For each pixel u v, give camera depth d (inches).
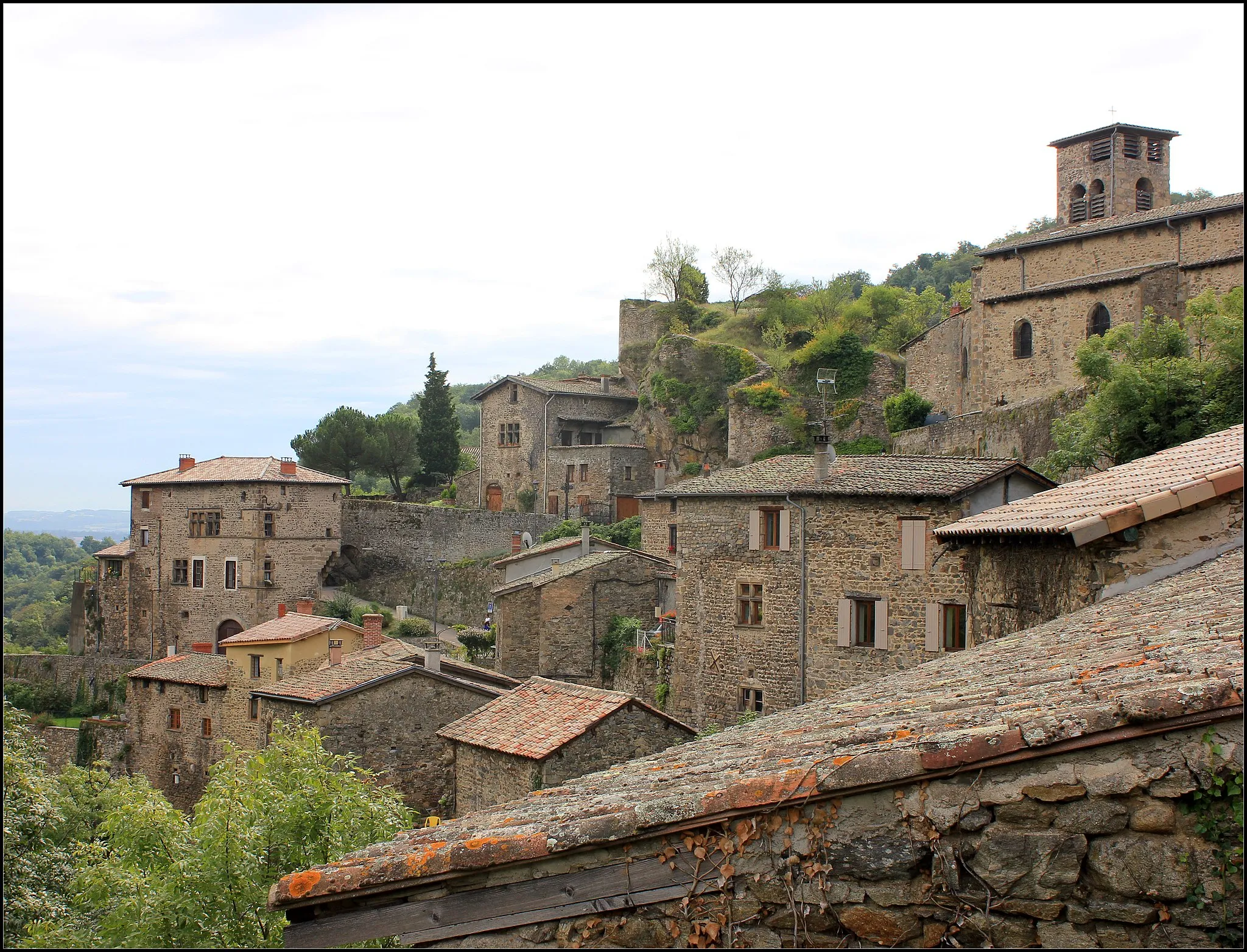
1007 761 198.2
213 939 473.1
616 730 831.7
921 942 198.5
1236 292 1283.2
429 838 251.1
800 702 1111.6
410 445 2965.1
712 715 1194.6
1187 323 1385.3
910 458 1163.9
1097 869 195.0
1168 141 1978.3
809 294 3021.7
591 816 223.9
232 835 505.0
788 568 1126.4
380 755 1101.7
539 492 2618.1
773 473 1200.8
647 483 2524.6
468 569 2186.3
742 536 1168.8
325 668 1242.0
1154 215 1676.9
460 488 2827.3
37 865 661.3
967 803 199.5
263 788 590.2
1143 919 192.2
